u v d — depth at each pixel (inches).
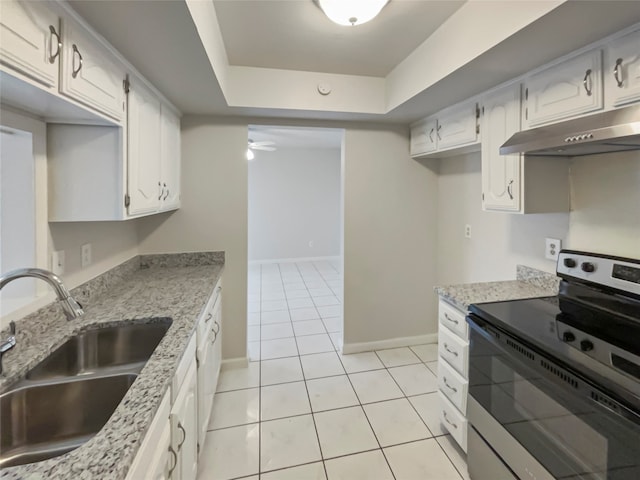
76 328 54.0
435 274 121.3
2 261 50.2
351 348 115.6
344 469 65.8
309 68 92.0
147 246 97.5
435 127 98.6
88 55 46.0
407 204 116.6
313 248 271.4
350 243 113.4
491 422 56.5
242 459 68.1
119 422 31.1
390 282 117.7
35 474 25.2
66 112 48.2
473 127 82.0
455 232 109.7
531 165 65.7
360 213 113.2
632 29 47.0
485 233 95.3
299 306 165.5
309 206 267.3
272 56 84.7
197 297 69.6
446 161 114.0
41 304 51.4
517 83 67.9
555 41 52.4
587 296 60.4
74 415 43.0
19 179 50.0
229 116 99.9
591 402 38.6
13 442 40.0
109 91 51.9
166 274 89.8
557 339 47.9
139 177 63.3
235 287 103.7
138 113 63.2
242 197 102.0
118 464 26.3
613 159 59.3
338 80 95.7
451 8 64.0
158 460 36.9
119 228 82.8
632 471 34.4
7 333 44.8
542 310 59.5
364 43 78.1
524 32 50.0
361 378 99.0
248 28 71.3
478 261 98.6
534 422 47.4
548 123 60.9
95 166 55.1
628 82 47.5
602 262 58.0
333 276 225.6
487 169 76.8
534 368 46.9
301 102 93.4
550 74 60.2
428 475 64.4
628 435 34.8
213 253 101.7
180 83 70.7
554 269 72.4
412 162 115.7
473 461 61.9
